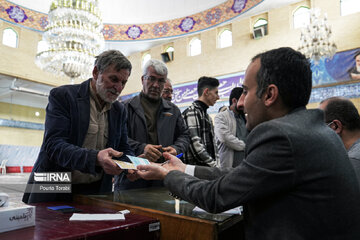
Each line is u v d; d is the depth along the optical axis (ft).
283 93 2.97
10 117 45.85
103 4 39.24
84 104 5.65
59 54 20.70
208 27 36.58
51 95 5.51
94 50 22.67
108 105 6.04
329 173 2.58
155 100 8.34
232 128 9.75
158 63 8.04
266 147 2.69
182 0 37.47
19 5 34.58
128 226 3.21
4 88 38.86
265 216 2.73
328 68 26.43
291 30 29.68
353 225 2.59
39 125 49.11
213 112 33.30
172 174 3.65
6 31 33.96
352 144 4.75
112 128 6.15
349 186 2.67
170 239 3.50
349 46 25.80
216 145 9.71
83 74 22.72
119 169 4.34
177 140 8.09
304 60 3.05
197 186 3.18
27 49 35.06
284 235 2.55
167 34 39.68
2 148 41.34
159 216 3.65
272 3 31.12
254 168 2.68
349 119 4.82
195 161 8.60
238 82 32.50
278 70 2.97
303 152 2.56
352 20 26.12
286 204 2.62
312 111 2.98
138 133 7.86
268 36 31.04
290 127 2.67
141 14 39.99
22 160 43.52
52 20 20.59
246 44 32.58
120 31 41.11
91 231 2.91
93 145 5.85
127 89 41.96
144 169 3.96
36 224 3.20
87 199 4.78
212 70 34.71
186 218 3.39
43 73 36.40
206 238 3.18
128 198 4.81
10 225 2.88
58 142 5.02
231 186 2.81
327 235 2.54
